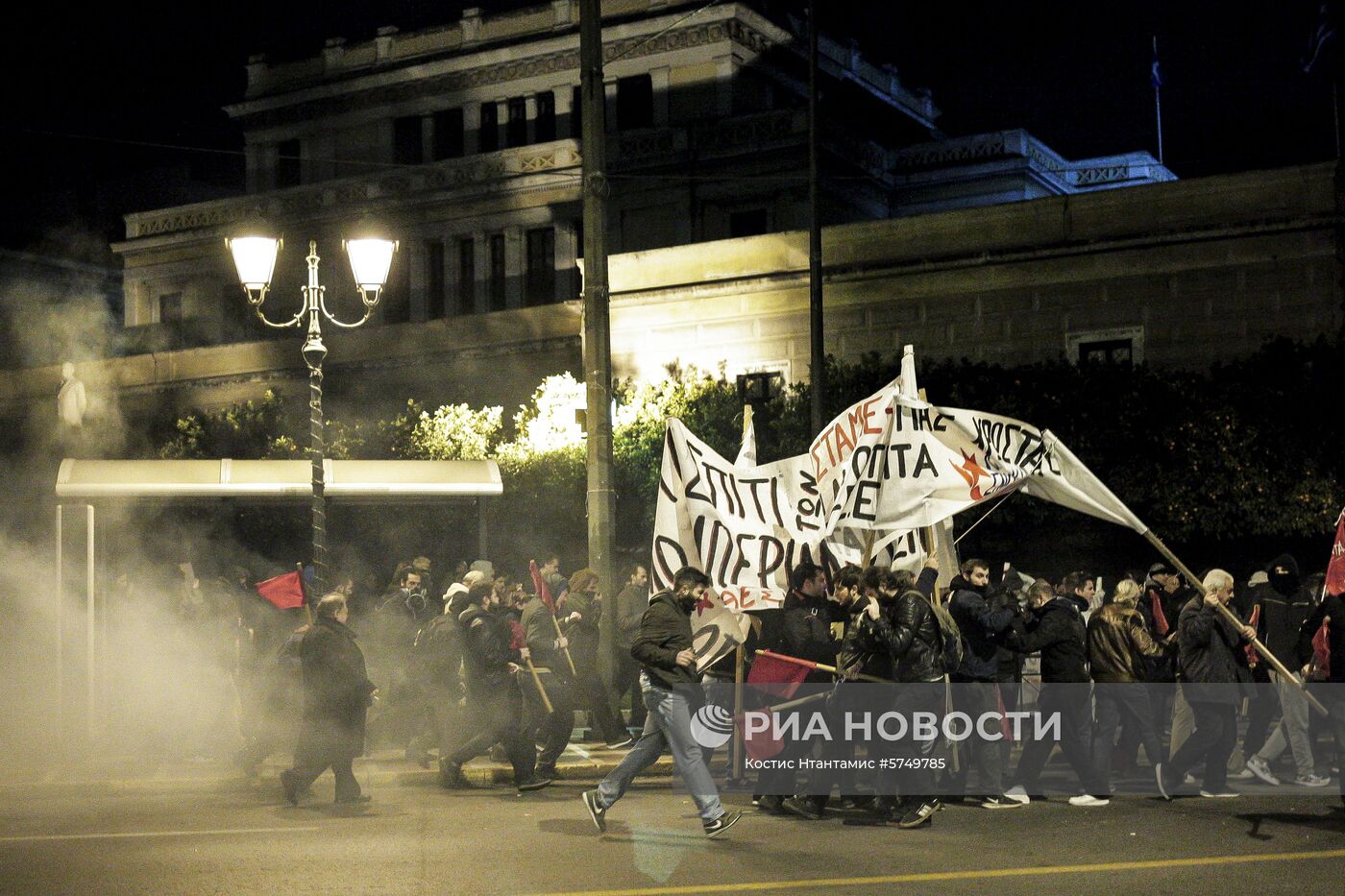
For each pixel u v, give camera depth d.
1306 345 24.67
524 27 44.06
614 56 42.34
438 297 43.44
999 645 11.83
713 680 12.04
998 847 9.55
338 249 44.72
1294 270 26.58
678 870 8.79
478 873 8.72
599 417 15.36
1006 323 29.20
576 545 29.41
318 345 14.48
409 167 43.50
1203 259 27.38
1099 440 24.19
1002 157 42.62
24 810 11.72
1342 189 26.33
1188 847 9.49
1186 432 23.61
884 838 9.95
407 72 45.00
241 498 17.12
